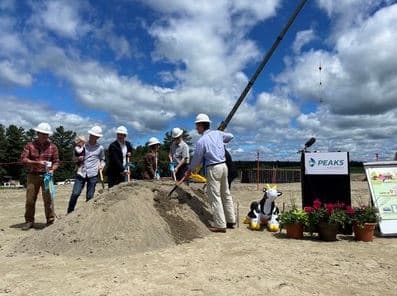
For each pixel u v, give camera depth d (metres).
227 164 9.45
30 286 5.29
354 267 6.15
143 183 8.91
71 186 26.78
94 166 9.92
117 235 7.19
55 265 6.28
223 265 6.12
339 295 5.02
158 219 7.79
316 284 5.39
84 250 6.95
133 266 6.09
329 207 8.16
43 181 9.66
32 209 9.71
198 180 10.63
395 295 5.05
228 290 5.09
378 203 8.96
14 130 68.06
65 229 7.48
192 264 6.16
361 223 8.03
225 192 9.12
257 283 5.36
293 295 4.98
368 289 5.25
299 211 8.38
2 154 65.88
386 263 6.38
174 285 5.24
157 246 7.23
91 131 9.84
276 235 8.56
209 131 8.90
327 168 9.20
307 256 6.73
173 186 9.47
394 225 8.66
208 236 8.23
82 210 7.89
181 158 10.54
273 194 9.16
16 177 65.00
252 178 33.81
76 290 5.10
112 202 7.86
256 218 9.18
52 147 9.83
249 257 6.58
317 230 8.23
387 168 9.35
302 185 9.34
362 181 30.52
